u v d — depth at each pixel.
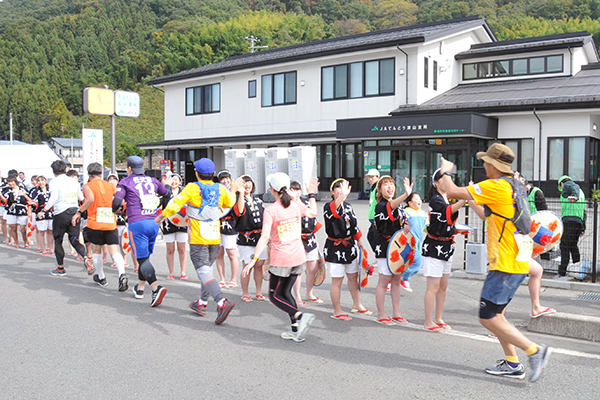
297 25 99.88
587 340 5.22
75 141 96.44
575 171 19.34
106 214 7.29
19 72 127.44
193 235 5.97
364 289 7.68
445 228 5.29
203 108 30.45
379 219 5.64
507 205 4.03
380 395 3.85
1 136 113.56
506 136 20.72
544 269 8.11
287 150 23.42
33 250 11.49
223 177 7.19
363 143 22.09
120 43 134.88
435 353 4.81
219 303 5.67
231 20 114.25
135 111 14.16
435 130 19.50
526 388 3.99
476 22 25.52
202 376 4.20
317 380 4.13
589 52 24.48
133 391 3.90
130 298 6.96
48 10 166.88
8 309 6.30
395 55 22.78
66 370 4.32
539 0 82.19
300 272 5.25
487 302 4.12
